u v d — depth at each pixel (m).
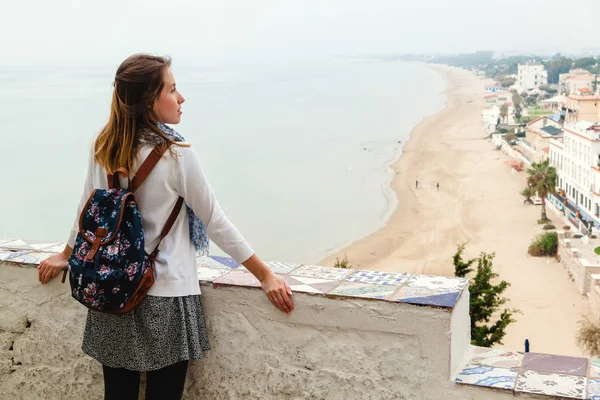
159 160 1.99
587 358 2.11
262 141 102.81
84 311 2.52
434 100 157.62
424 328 2.00
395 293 2.09
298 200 64.94
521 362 2.11
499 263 45.09
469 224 55.38
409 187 69.19
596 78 148.25
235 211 61.19
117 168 2.00
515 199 63.31
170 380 2.12
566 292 38.09
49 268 2.51
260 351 2.26
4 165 75.75
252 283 2.25
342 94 178.00
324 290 2.15
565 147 67.12
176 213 2.05
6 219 52.53
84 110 131.38
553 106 147.12
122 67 2.00
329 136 106.56
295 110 142.00
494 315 35.19
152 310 2.00
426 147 93.25
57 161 78.06
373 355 2.09
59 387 2.60
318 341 2.17
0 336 2.66
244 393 2.30
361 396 2.12
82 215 2.00
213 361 2.33
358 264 45.50
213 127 118.94
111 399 2.15
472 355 2.20
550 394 1.88
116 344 2.04
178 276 2.04
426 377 2.02
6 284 2.62
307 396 2.21
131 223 1.95
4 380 2.69
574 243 42.91
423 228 53.88
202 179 2.03
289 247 49.72
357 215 58.66
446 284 2.16
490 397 1.95
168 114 2.05
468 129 107.94
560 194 63.88
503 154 85.50
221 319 2.30
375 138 103.00
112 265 1.93
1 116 123.94
